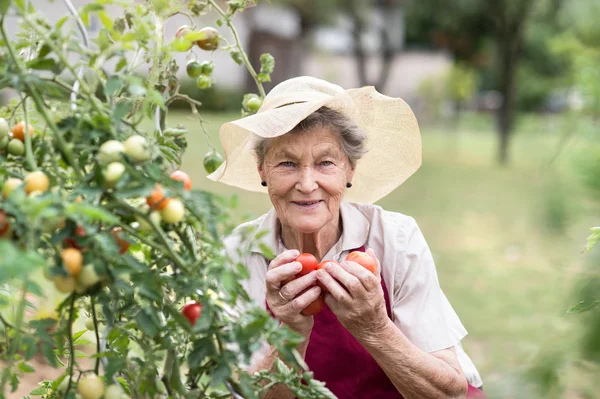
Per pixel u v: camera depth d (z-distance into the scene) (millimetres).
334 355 2188
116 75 1337
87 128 1310
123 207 1276
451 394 2068
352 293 1797
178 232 1377
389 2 25156
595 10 2281
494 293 6246
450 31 23281
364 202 2537
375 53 27828
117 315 1544
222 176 2285
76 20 1403
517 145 21656
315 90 2168
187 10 2121
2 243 1040
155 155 1324
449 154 21000
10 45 1270
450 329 2275
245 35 29391
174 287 1320
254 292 2217
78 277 1208
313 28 30953
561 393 1217
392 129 2346
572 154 1238
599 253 1247
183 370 2189
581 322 1195
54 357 1327
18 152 1464
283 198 2078
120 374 1644
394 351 1928
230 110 24859
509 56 19562
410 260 2230
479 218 10492
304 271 1843
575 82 1484
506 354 4098
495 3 19188
